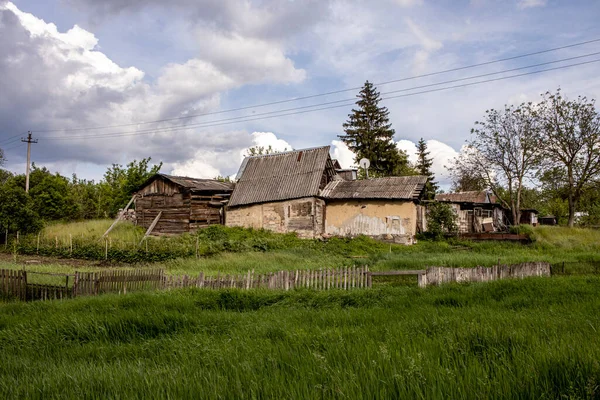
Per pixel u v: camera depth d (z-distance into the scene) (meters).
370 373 3.41
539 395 2.96
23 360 5.24
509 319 6.15
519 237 28.17
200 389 3.34
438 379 3.20
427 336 5.30
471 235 30.08
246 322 7.59
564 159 34.41
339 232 32.41
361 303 10.30
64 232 29.86
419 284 12.95
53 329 7.09
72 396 3.46
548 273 15.17
